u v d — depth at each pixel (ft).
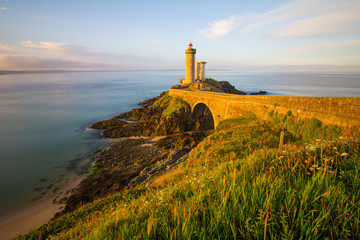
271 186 10.29
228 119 97.60
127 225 11.71
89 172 93.09
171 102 177.78
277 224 8.10
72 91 426.92
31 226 58.13
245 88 409.49
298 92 320.70
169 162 77.61
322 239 7.72
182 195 15.71
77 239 21.06
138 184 63.16
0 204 70.03
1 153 115.85
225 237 8.00
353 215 7.79
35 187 81.00
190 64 218.18
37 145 128.47
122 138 140.77
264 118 77.10
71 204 66.08
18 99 312.91
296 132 58.70
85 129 163.84
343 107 47.50
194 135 126.31
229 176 14.39
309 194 9.87
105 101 301.22
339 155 15.06
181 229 8.91
